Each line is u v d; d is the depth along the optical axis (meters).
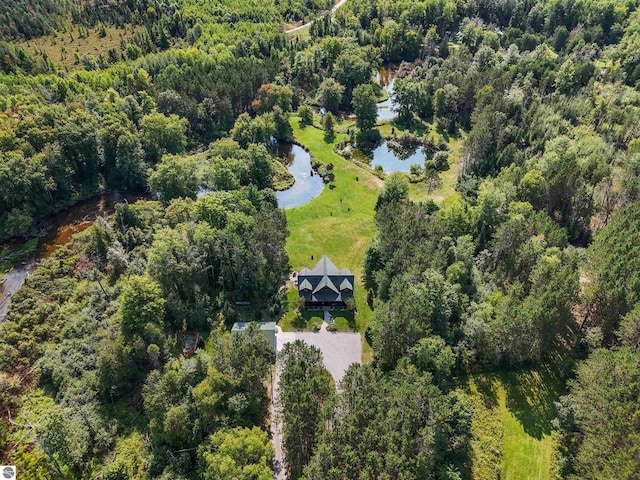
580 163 107.62
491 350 76.06
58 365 73.44
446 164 139.62
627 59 160.12
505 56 183.38
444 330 75.56
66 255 97.25
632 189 97.31
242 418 64.25
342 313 89.25
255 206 106.88
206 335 83.81
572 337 82.25
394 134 157.50
